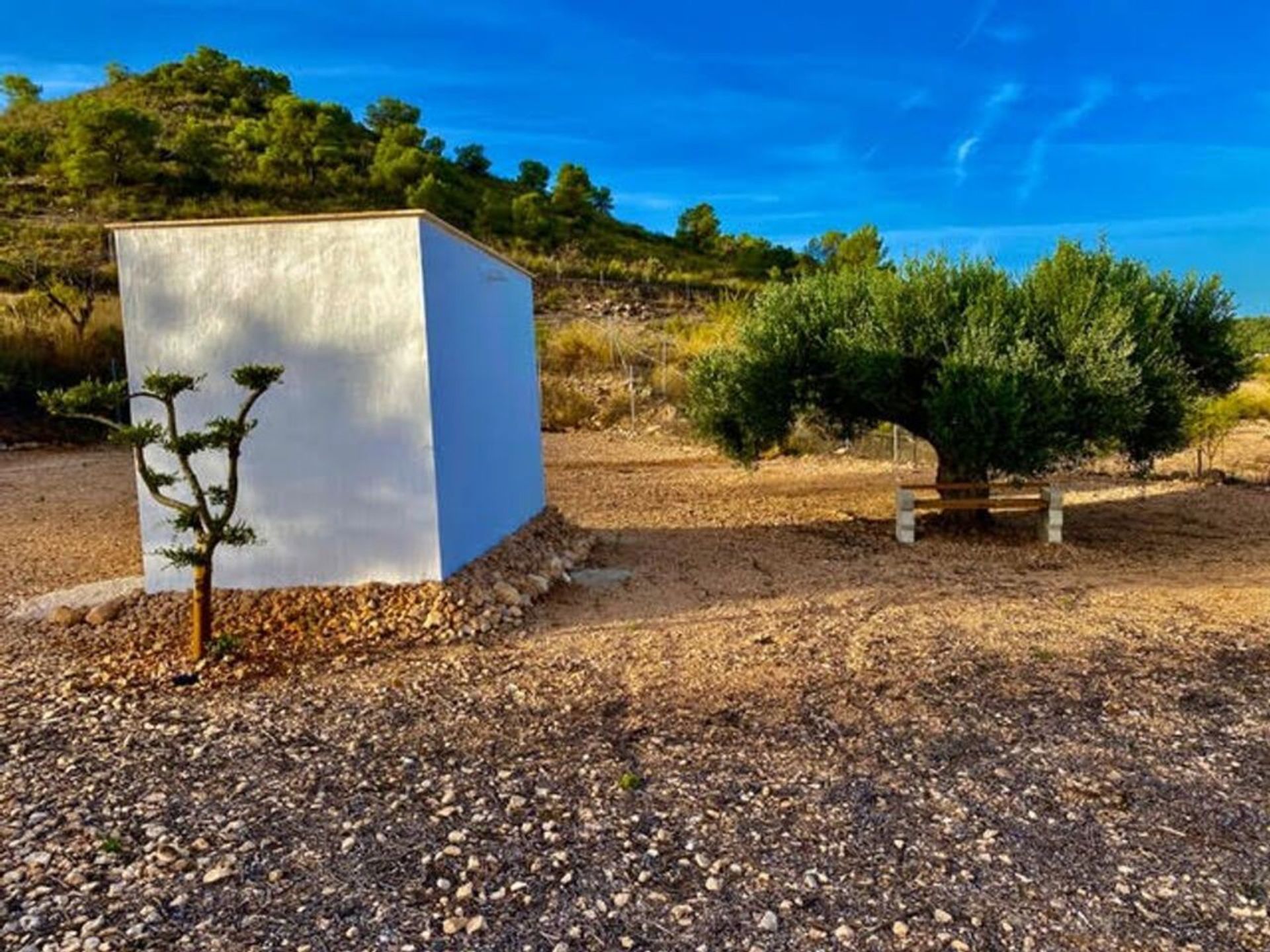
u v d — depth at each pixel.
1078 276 7.88
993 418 7.28
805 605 5.83
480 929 2.36
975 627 5.30
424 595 5.42
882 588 6.30
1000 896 2.53
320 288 5.41
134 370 5.49
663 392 19.36
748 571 6.89
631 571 6.86
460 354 5.98
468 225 42.97
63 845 2.79
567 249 42.88
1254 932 2.35
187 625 5.24
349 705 4.11
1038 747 3.59
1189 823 2.95
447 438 5.69
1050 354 7.69
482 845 2.81
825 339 8.66
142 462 4.62
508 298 7.17
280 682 4.43
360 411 5.46
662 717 3.93
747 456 9.36
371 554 5.54
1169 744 3.61
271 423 5.50
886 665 4.60
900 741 3.65
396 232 5.32
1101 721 3.86
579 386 19.84
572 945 2.29
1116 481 11.59
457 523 5.84
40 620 5.51
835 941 2.31
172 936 2.31
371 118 58.56
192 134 41.81
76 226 31.80
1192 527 8.66
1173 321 8.21
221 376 5.46
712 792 3.20
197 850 2.76
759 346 8.87
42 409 16.92
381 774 3.35
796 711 3.99
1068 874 2.64
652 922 2.40
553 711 4.02
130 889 2.54
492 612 5.39
